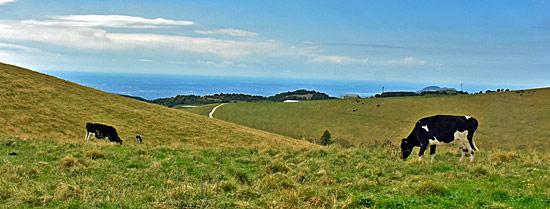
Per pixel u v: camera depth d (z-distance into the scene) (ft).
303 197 31.22
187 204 28.86
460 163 46.44
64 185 32.96
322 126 410.31
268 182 36.83
